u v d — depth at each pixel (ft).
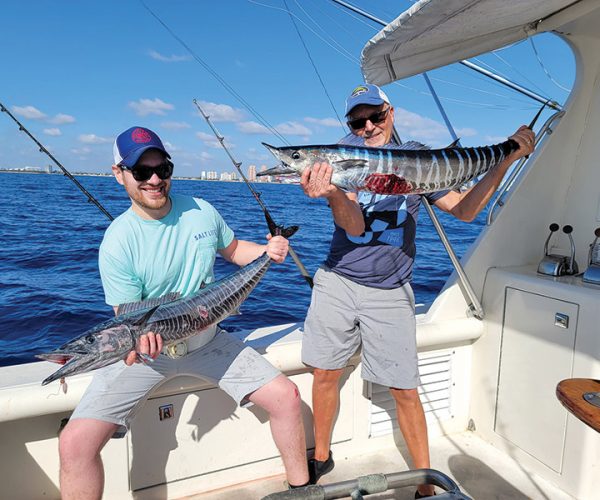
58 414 6.96
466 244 38.60
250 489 7.87
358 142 7.92
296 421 6.83
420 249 35.47
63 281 24.29
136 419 7.26
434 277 25.49
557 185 9.36
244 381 6.82
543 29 7.54
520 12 6.48
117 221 6.76
